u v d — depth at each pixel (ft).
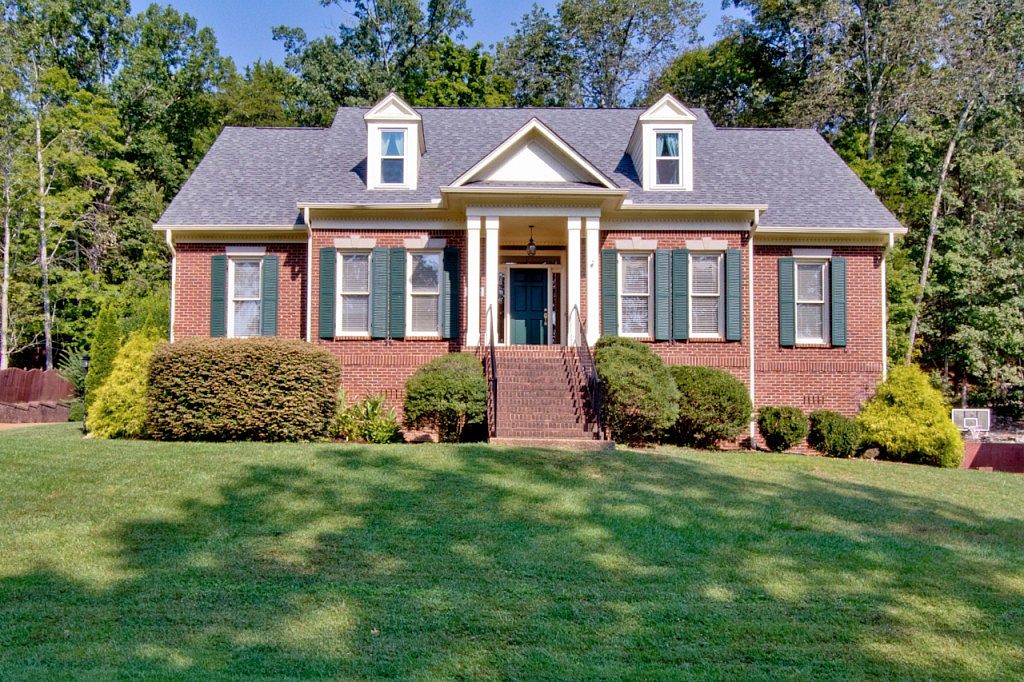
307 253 59.82
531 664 16.98
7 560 23.34
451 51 142.82
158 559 23.70
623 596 21.26
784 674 16.79
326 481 33.04
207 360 45.57
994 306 89.66
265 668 16.55
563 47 146.51
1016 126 95.76
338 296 58.03
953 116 95.30
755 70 129.29
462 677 16.33
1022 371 94.58
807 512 31.17
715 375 52.03
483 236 58.13
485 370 51.39
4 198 94.68
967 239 91.71
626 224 58.44
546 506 30.25
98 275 105.09
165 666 16.58
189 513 28.43
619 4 139.74
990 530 30.12
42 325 100.68
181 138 134.10
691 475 37.01
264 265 59.62
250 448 40.29
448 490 32.01
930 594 22.17
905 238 94.79
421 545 25.38
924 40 95.71
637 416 47.14
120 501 29.66
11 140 95.14
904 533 28.89
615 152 66.08
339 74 131.95
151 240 112.27
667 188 60.08
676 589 21.94
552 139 55.47
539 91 146.72
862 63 105.70
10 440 43.55
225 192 62.23
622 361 49.11
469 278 55.31
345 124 69.62
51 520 27.22
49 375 85.25
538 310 64.85
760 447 56.75
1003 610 21.09
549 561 24.08
